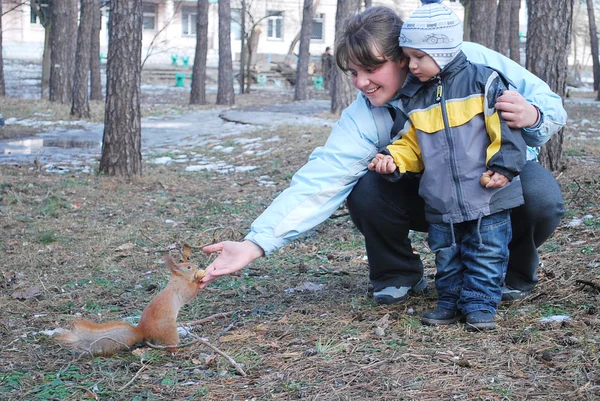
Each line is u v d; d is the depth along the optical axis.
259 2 50.03
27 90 32.03
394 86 3.57
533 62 8.31
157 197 8.88
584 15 43.91
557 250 5.12
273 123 18.05
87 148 14.70
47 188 9.12
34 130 18.05
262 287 4.78
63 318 4.31
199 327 4.00
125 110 10.07
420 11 3.39
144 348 3.59
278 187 9.61
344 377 3.13
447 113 3.47
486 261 3.61
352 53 3.48
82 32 20.34
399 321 3.84
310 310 4.15
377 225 3.94
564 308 3.88
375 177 3.88
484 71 3.47
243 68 34.91
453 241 3.59
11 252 5.97
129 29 9.99
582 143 11.16
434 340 3.52
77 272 5.45
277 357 3.42
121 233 6.74
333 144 3.79
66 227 7.03
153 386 3.15
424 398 2.88
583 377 2.98
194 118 21.69
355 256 5.68
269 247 3.55
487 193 3.49
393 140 3.66
